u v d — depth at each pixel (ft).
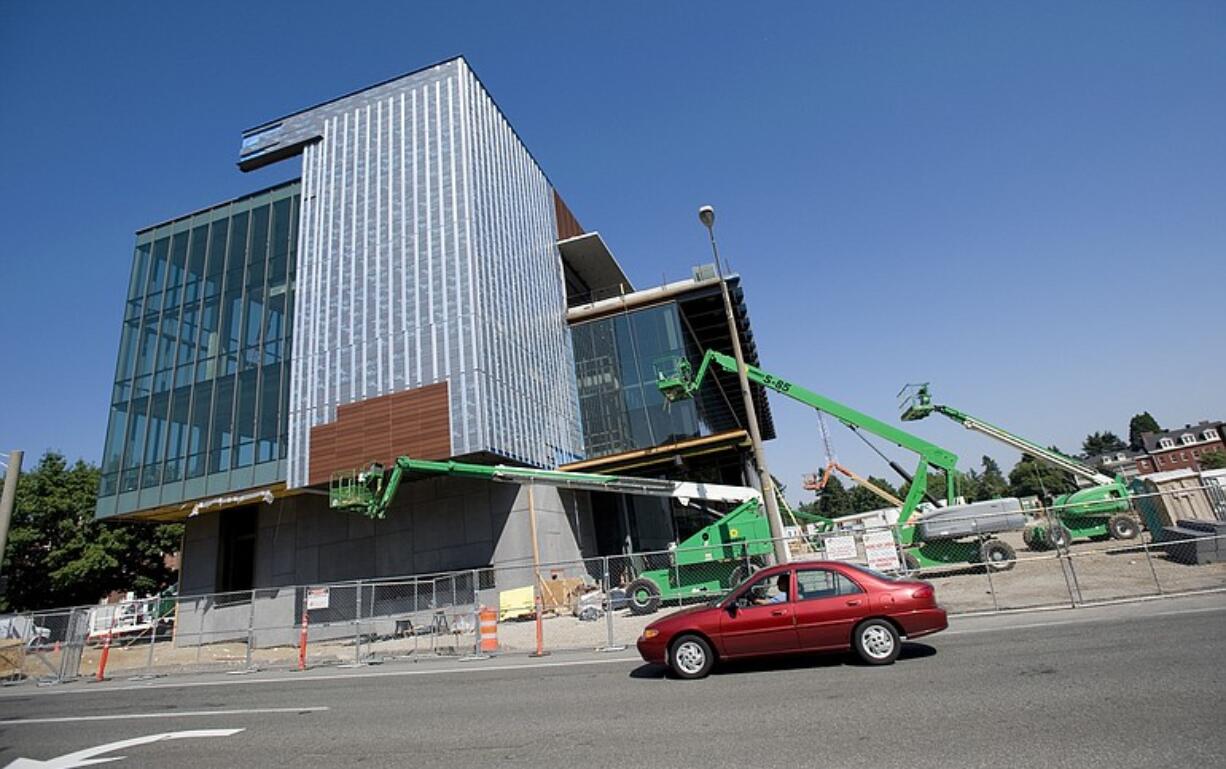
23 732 30.30
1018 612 41.34
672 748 18.95
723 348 135.64
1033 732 17.43
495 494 86.89
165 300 107.55
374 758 20.92
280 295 99.30
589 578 95.45
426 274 89.61
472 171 94.48
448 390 83.30
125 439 100.99
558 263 126.31
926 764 15.81
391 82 102.73
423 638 68.08
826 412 71.31
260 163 110.32
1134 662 24.30
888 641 27.99
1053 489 288.30
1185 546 54.24
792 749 17.84
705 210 55.72
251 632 53.72
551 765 18.47
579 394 112.37
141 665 68.13
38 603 120.57
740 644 29.35
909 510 66.69
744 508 65.67
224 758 22.29
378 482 60.03
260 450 91.66
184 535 103.24
